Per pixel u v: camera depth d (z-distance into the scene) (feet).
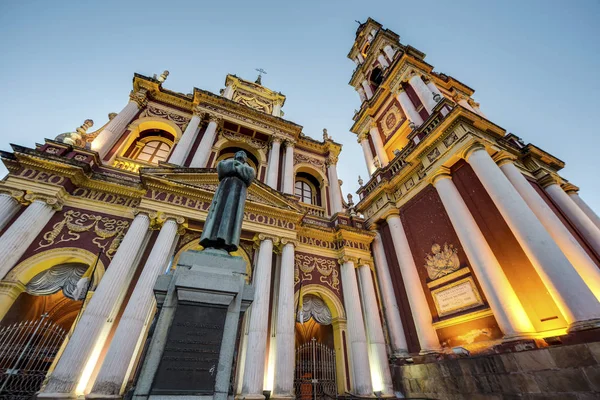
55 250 27.35
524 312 23.63
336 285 40.29
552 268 21.90
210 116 49.06
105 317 23.99
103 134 38.88
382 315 39.40
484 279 25.95
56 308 37.40
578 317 19.70
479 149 31.42
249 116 53.47
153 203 31.45
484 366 23.88
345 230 43.70
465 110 33.99
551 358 19.79
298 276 38.47
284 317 31.12
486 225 29.04
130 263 27.20
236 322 12.24
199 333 11.49
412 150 40.68
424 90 48.75
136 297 25.03
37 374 23.24
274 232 36.73
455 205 31.50
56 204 28.73
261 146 53.62
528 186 30.12
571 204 35.83
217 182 36.78
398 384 32.76
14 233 25.13
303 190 56.90
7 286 24.18
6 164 28.43
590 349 18.17
